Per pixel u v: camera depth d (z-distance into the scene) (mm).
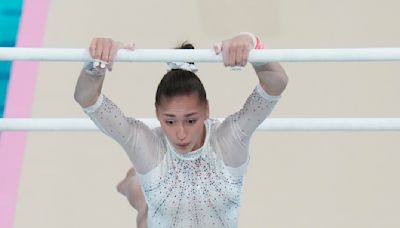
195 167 8531
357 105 15945
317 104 15914
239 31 17328
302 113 15688
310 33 17344
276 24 17531
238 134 8406
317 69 16688
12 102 15914
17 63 16625
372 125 10258
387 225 13875
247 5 18000
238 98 16000
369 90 16266
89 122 10461
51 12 17844
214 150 8500
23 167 14930
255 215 14086
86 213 14211
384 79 16531
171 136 8289
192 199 8633
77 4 18125
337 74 16594
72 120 10477
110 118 8266
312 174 14805
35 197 14438
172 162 8555
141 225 10602
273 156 15125
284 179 14719
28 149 15227
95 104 8219
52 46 17016
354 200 14344
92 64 8078
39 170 14898
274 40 17141
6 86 16188
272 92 8258
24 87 16219
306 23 17594
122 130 8328
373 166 14953
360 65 16828
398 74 16656
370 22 17656
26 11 17734
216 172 8547
